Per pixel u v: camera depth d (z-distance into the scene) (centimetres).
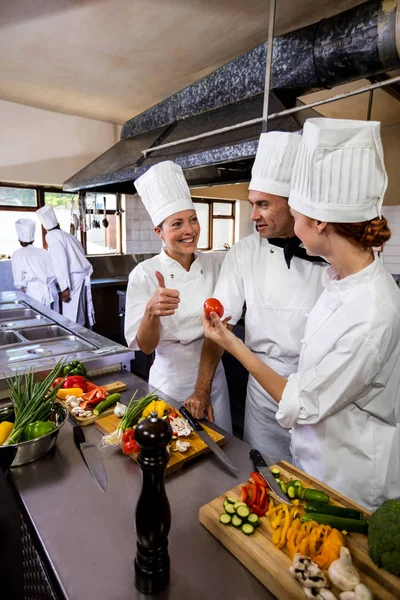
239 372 239
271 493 78
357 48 155
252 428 145
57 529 72
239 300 142
